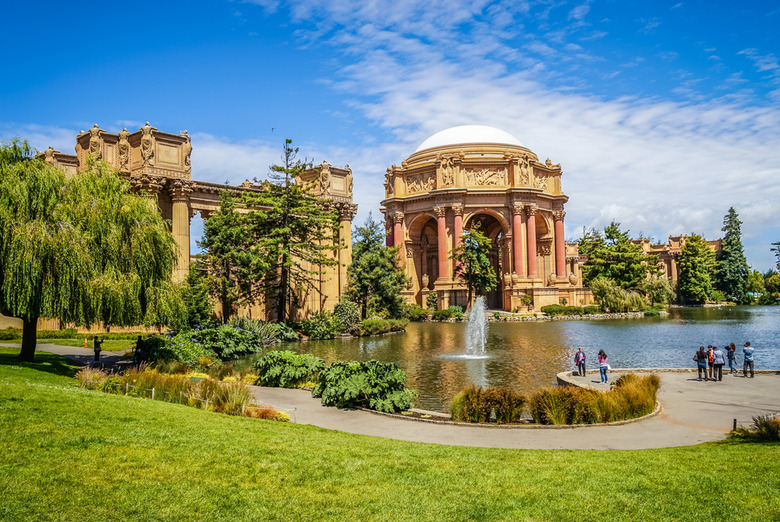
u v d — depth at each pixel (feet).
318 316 168.25
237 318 147.84
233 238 158.20
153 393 61.98
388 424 59.36
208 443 40.37
